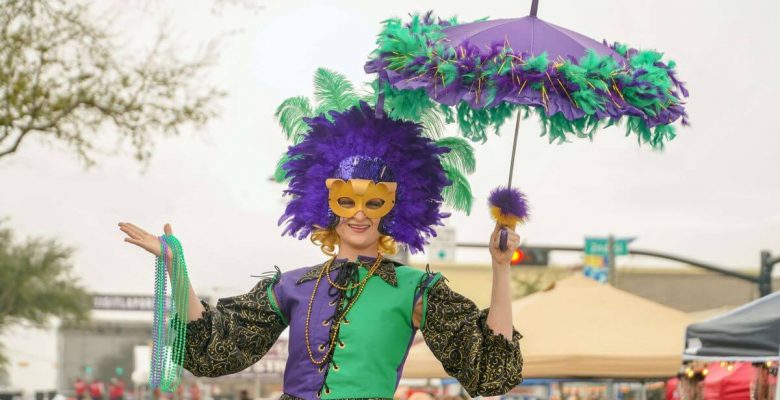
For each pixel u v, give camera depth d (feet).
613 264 80.89
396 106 11.27
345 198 11.80
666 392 48.55
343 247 12.02
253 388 181.78
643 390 43.04
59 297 181.47
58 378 298.35
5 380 272.31
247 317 11.84
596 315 37.27
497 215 10.98
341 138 12.22
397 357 11.53
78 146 46.50
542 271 142.10
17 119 45.06
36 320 182.09
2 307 174.09
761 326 26.84
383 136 12.19
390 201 11.89
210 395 187.83
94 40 45.68
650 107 11.04
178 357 11.20
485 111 11.32
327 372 11.34
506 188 11.00
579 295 38.34
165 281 11.28
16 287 169.68
